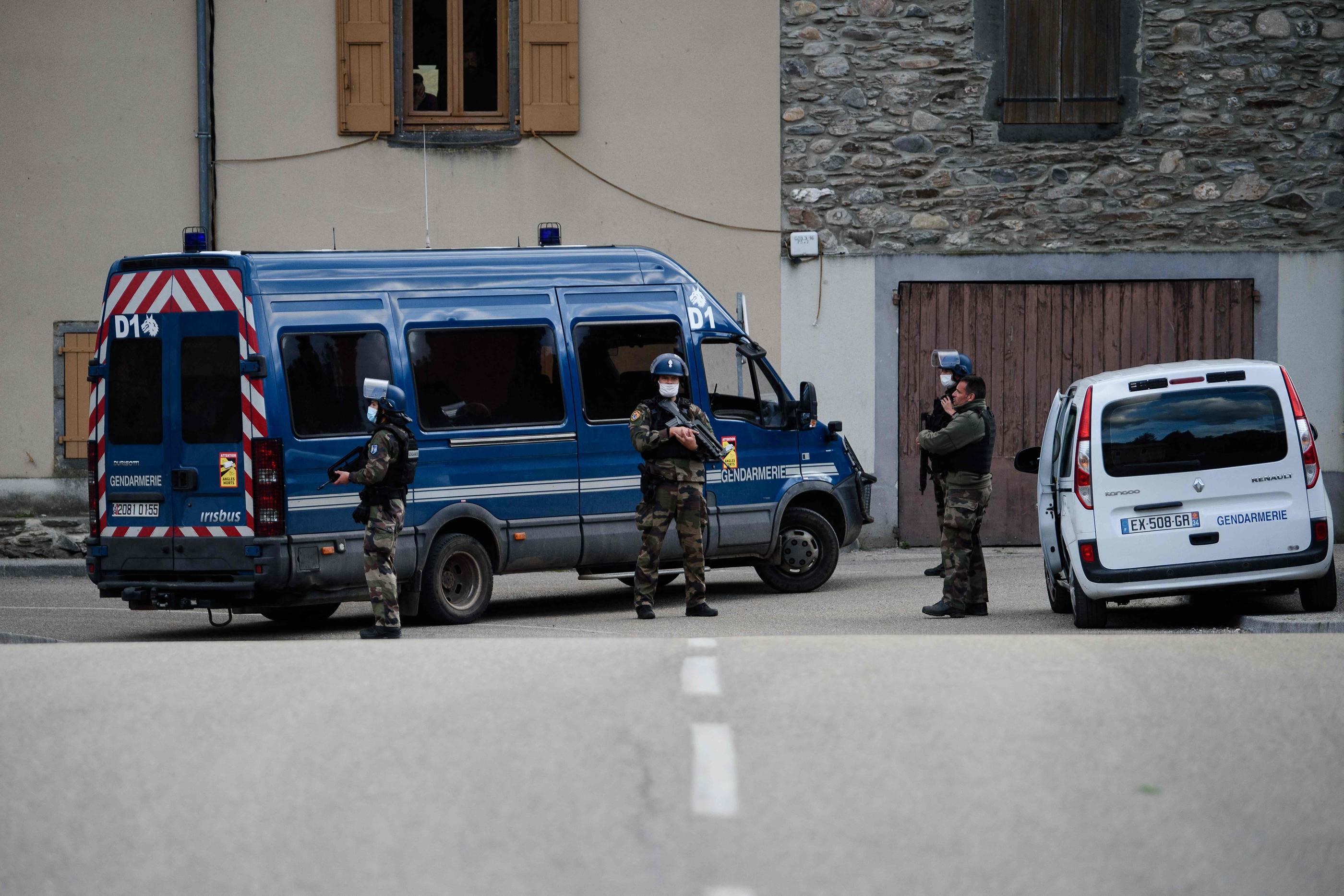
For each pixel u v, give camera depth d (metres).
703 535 40.97
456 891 12.56
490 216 56.88
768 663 22.48
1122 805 14.94
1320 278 57.75
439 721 18.44
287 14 55.91
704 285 57.34
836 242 57.47
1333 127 57.59
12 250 55.25
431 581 36.97
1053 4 57.34
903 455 57.75
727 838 13.87
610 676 21.38
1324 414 57.78
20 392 55.25
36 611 42.56
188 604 35.34
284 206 56.16
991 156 57.47
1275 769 16.27
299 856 13.56
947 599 37.25
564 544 39.22
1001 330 57.75
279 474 34.69
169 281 35.62
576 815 14.59
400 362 36.88
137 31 55.47
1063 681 20.83
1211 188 57.75
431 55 56.94
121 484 36.22
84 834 14.34
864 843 13.73
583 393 39.75
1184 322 57.84
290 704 19.61
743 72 57.19
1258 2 57.38
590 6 56.88
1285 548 32.66
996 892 12.51
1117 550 32.78
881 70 57.44
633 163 57.06
